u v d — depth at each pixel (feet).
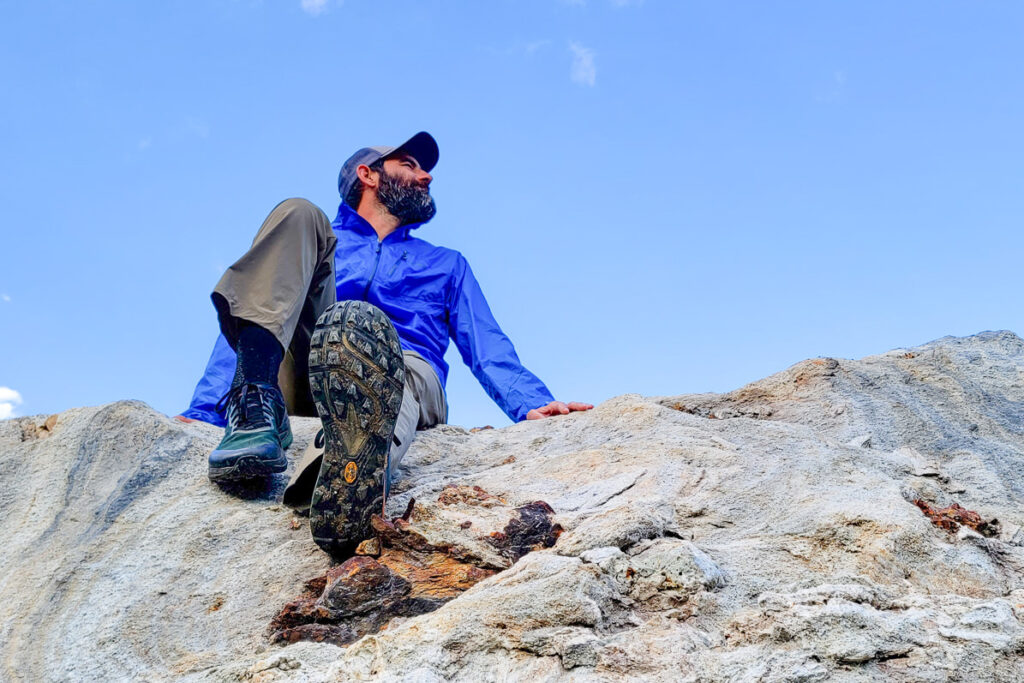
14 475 11.54
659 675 6.97
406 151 14.46
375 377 8.86
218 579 9.23
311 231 10.64
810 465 10.20
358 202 14.38
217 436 11.93
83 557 9.66
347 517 8.99
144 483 10.68
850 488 9.62
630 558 8.26
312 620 8.51
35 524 10.59
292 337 11.03
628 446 11.04
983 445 11.91
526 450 11.84
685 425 11.48
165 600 9.02
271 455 9.97
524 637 7.38
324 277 11.06
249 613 8.79
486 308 13.98
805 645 7.11
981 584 8.40
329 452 8.97
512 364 13.48
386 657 7.36
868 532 8.73
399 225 14.23
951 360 14.02
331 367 8.75
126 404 12.03
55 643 8.69
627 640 7.30
